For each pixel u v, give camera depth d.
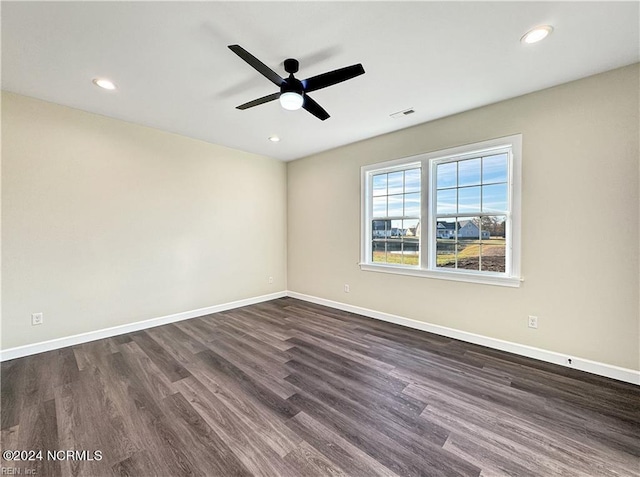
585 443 1.66
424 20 1.78
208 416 1.91
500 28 1.84
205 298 4.25
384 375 2.45
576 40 1.96
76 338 3.11
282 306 4.73
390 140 3.80
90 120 3.16
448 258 3.39
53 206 2.96
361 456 1.57
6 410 1.95
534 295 2.73
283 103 2.08
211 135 3.92
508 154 2.91
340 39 1.96
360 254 4.22
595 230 2.43
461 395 2.14
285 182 5.42
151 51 2.08
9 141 2.71
